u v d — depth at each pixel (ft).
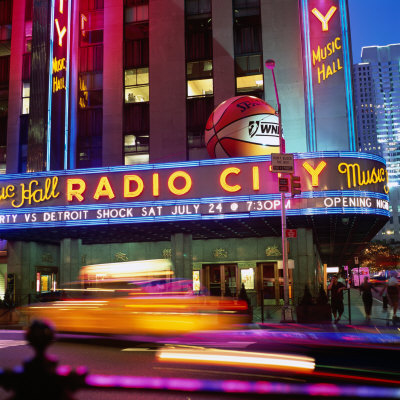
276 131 84.02
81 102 117.70
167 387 28.48
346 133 104.12
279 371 33.22
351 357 38.93
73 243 103.40
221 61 113.09
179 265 93.97
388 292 73.05
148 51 117.39
